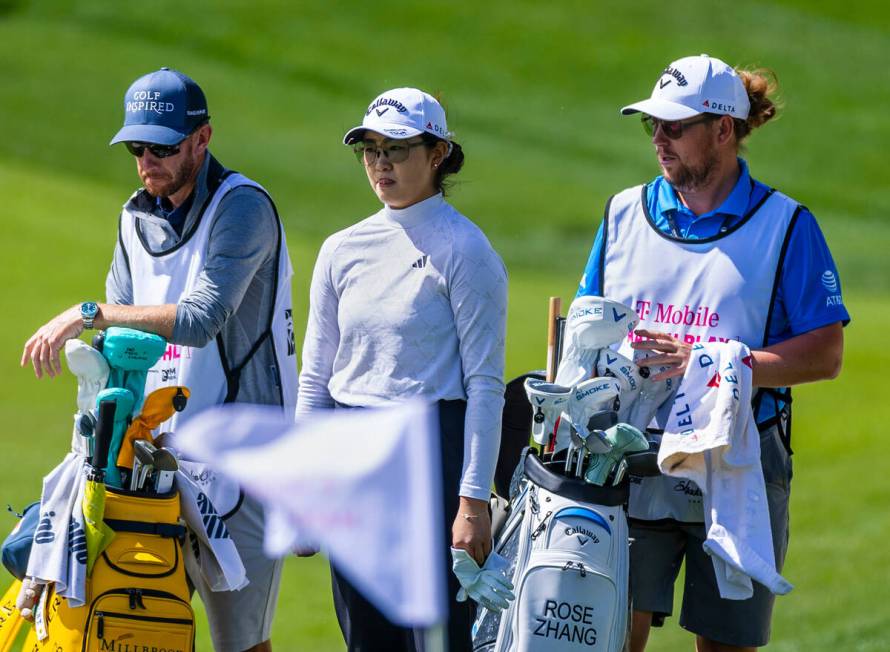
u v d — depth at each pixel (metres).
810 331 16.19
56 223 77.94
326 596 29.23
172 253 16.59
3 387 50.25
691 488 16.70
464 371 15.05
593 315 15.79
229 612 16.67
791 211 16.41
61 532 14.53
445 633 14.82
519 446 17.03
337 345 16.00
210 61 133.88
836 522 33.62
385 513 9.87
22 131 107.25
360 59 137.88
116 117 113.50
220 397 16.61
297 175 104.75
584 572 14.72
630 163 118.06
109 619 14.23
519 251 93.44
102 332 15.56
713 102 16.17
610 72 137.75
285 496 10.02
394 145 15.02
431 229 15.25
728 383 15.43
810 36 146.75
